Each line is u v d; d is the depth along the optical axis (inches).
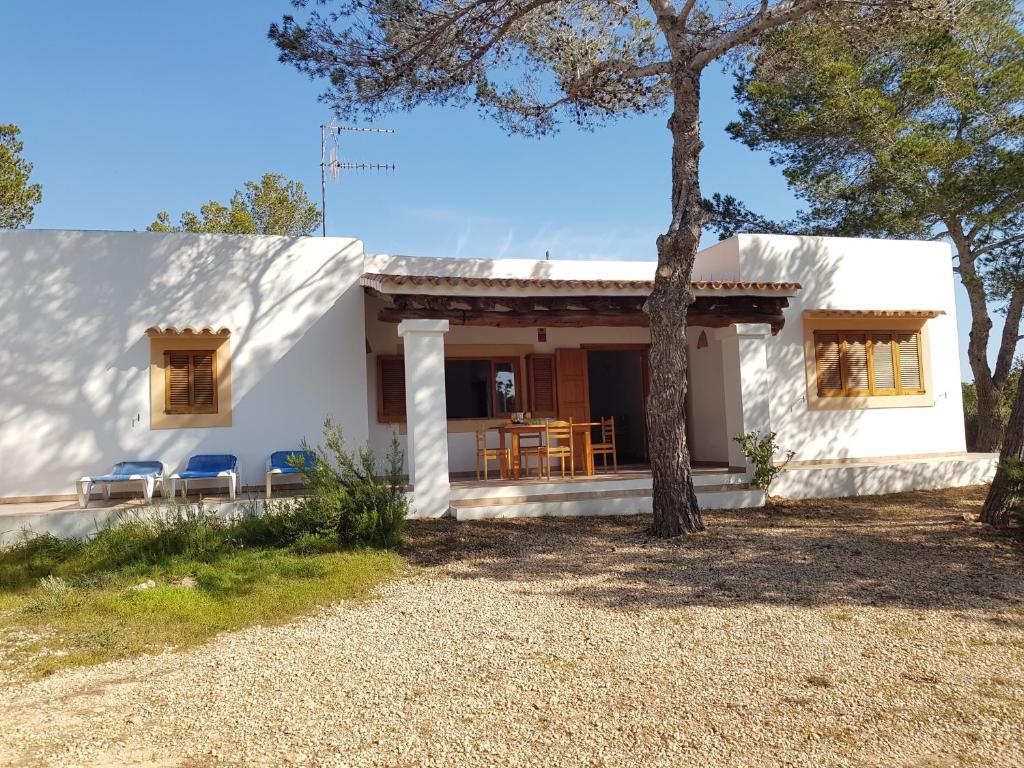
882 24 380.8
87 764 135.7
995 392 658.8
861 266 551.2
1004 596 242.8
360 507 337.4
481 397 535.5
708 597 250.4
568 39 434.3
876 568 284.5
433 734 146.9
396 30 392.5
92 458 413.1
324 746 142.5
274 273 446.0
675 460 360.5
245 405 436.1
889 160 525.7
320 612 245.1
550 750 138.9
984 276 588.7
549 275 555.5
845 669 179.0
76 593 261.6
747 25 358.9
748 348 466.3
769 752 136.6
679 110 361.7
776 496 464.1
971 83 553.3
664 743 141.0
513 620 229.3
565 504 411.8
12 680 184.5
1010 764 130.9
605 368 704.4
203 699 168.4
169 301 428.8
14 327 406.3
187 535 323.0
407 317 420.8
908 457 550.0
